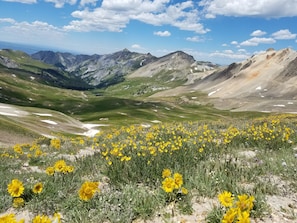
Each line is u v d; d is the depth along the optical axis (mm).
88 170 9625
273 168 8664
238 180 7605
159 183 7277
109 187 7590
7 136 37969
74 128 61500
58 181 7984
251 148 12375
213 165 8508
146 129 20000
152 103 164750
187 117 119938
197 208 6039
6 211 6738
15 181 6516
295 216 5789
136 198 6309
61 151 15812
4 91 155250
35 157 13320
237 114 135500
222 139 13648
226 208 5406
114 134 18156
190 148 10680
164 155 9492
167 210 5988
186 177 7383
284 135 12781
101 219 5746
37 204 6609
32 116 59844
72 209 6215
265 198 6570
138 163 8734
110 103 159000
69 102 160625
